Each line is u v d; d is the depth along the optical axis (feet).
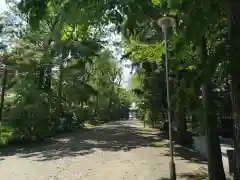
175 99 18.80
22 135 79.66
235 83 12.78
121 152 58.44
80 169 42.06
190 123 75.00
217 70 15.06
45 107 84.48
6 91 81.56
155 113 83.30
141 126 151.74
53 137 90.38
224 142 61.62
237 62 12.51
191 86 16.22
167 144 70.08
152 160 47.98
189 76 16.49
